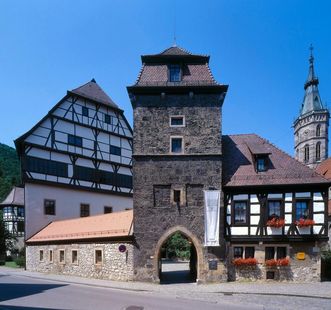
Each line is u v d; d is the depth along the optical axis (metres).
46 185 33.72
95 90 39.62
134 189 23.16
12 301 15.70
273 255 22.28
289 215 22.36
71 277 25.12
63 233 28.66
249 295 17.69
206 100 23.83
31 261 31.06
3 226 41.97
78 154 36.53
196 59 24.94
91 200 37.56
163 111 23.81
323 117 59.53
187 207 22.91
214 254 22.38
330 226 32.84
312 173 22.86
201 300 16.33
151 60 24.86
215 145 23.38
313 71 62.44
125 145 41.62
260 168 23.67
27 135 32.56
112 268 23.55
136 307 14.39
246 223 22.56
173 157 23.36
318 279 21.77
